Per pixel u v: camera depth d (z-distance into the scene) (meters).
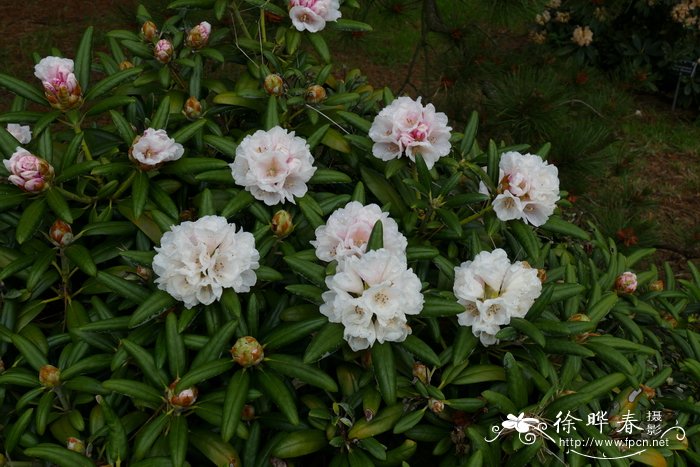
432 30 2.62
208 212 1.32
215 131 1.50
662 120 3.98
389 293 1.17
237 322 1.23
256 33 1.73
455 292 1.26
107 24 4.24
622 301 1.49
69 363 1.28
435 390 1.24
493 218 1.38
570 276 1.43
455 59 2.61
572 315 1.37
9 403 1.31
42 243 1.38
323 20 1.59
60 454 1.17
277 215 1.32
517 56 2.68
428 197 1.39
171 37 1.58
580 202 2.54
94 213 1.40
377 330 1.19
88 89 1.48
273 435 1.30
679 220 3.09
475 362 1.34
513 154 1.35
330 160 1.61
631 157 2.68
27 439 1.24
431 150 1.42
